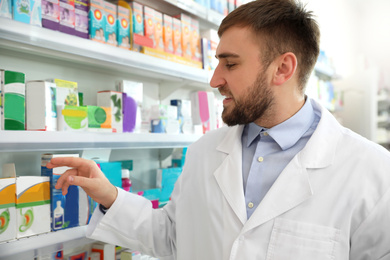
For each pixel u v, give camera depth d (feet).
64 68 5.60
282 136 3.70
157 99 7.49
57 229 4.13
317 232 3.27
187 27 6.66
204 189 3.90
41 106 4.10
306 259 3.22
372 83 14.75
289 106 3.73
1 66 4.76
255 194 3.64
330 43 16.94
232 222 3.53
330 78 14.79
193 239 3.92
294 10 3.64
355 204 3.27
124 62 4.88
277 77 3.56
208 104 7.09
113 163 5.05
